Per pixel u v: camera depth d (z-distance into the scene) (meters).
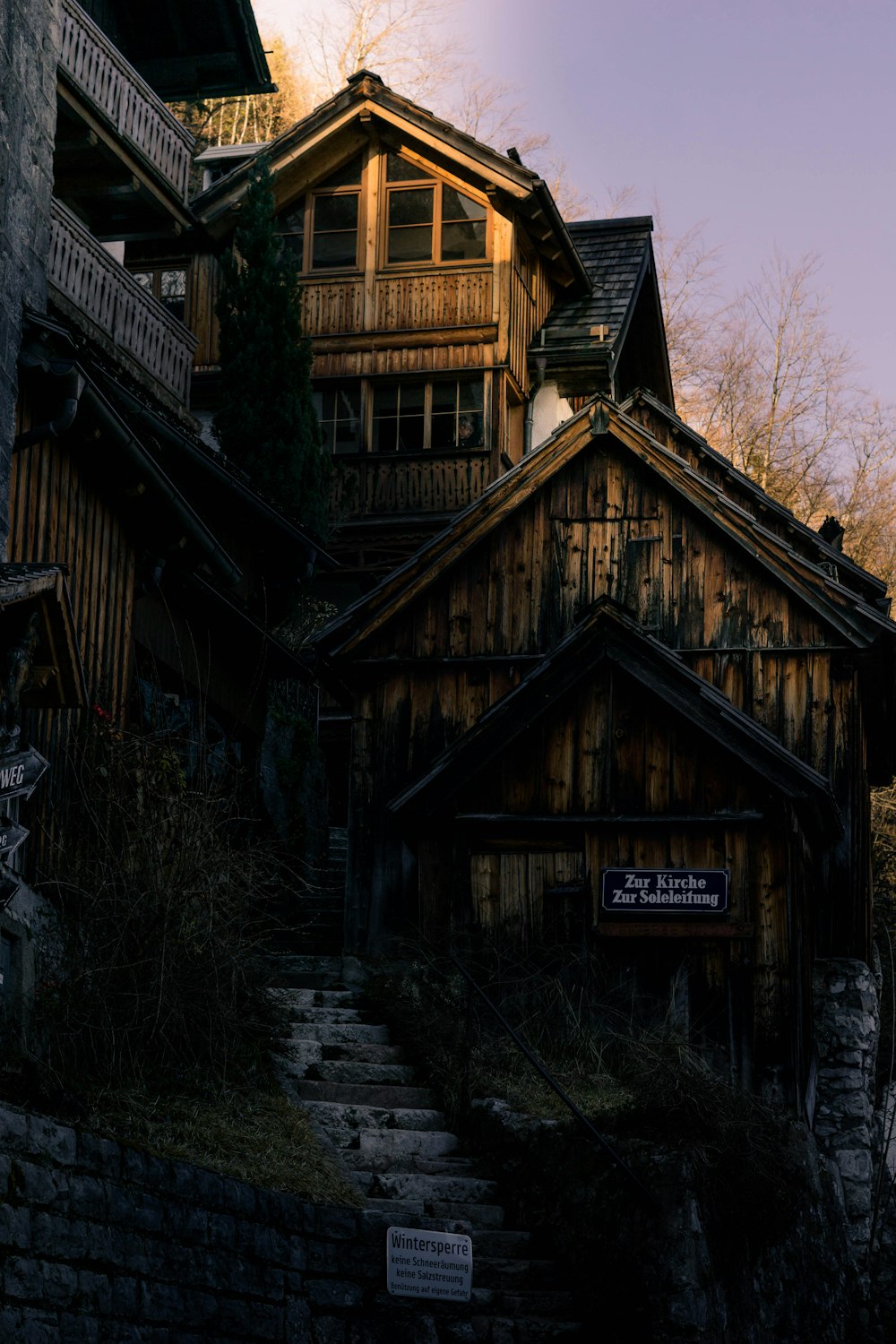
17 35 13.36
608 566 18.50
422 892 16.59
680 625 18.25
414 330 26.61
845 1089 17.44
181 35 23.78
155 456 17.48
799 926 16.08
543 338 27.94
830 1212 14.86
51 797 12.25
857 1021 17.59
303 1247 10.09
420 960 16.38
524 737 16.53
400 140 26.98
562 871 16.16
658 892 15.84
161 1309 8.59
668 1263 10.49
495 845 16.38
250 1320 9.36
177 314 27.25
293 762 21.09
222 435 22.86
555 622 18.45
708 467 20.70
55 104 14.27
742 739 15.85
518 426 27.41
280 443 22.44
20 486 12.40
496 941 16.08
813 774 15.64
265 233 23.48
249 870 12.74
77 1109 9.26
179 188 20.72
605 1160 11.24
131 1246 8.43
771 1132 12.62
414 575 18.62
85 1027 10.59
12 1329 7.32
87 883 11.68
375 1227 10.65
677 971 15.61
